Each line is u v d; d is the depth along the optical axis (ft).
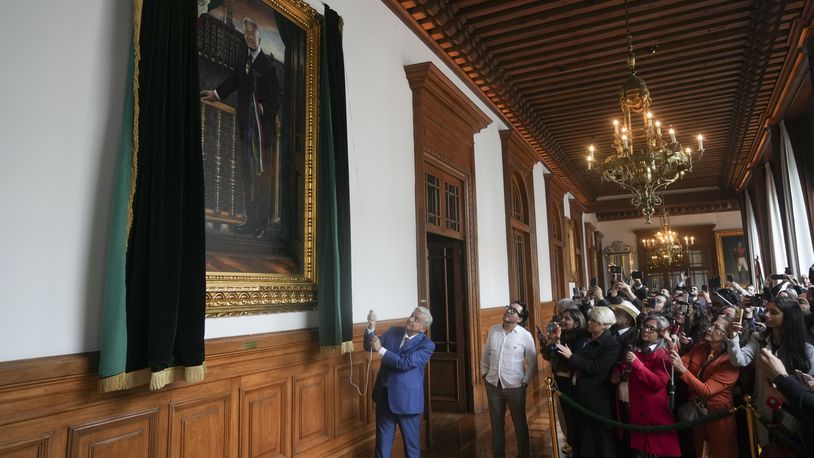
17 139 7.91
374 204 17.60
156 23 9.53
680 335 16.49
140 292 8.86
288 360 12.74
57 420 7.93
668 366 13.03
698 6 22.33
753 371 12.62
